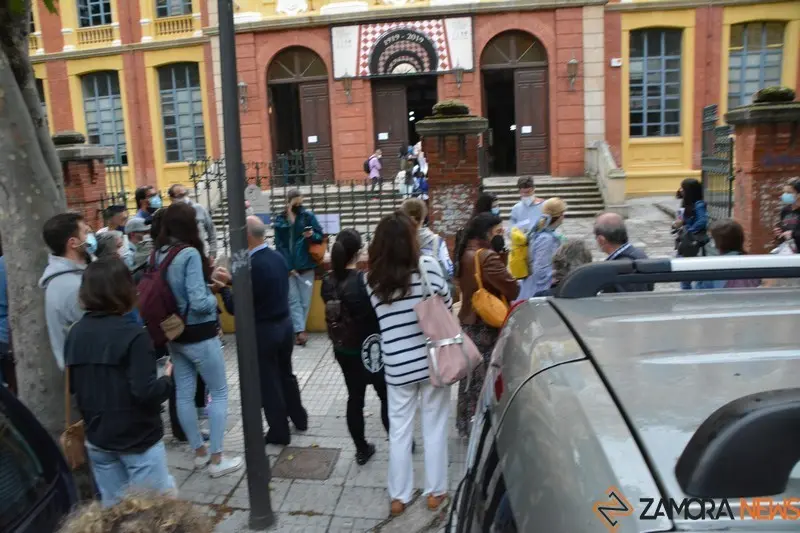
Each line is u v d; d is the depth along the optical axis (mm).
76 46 21875
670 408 1150
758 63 19719
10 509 2207
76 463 3240
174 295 4172
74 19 21781
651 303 1816
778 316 1587
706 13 19297
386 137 19922
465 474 1983
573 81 19016
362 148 19812
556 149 19359
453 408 5547
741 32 19594
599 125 19156
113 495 3168
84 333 3033
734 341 1418
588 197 17672
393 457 3922
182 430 5031
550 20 18891
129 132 21812
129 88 21594
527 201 8141
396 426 3914
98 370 3010
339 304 4359
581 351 1469
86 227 3660
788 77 19562
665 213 16828
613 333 1554
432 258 3846
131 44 21297
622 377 1290
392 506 3943
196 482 4414
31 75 3787
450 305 3898
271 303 4707
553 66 19078
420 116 21891
